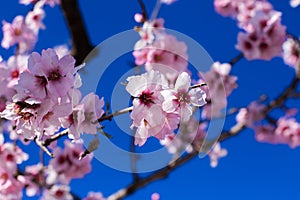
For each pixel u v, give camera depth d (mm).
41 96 1733
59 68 1753
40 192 4766
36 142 2074
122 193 4215
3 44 4367
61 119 1745
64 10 3324
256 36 4402
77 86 1681
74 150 4906
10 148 4344
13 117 1786
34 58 1766
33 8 4199
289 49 4418
